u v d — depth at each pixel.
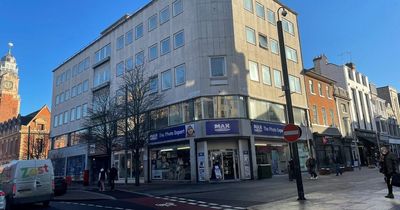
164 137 29.48
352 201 11.41
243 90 28.28
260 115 29.69
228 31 28.78
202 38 28.61
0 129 83.25
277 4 35.94
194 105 27.97
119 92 35.16
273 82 32.19
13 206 15.00
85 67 45.97
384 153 12.01
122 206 14.26
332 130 40.25
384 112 58.38
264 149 29.25
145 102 28.75
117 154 36.50
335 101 43.19
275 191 16.83
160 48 32.25
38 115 74.44
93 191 23.92
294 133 13.23
